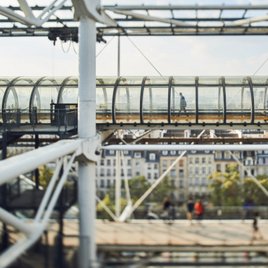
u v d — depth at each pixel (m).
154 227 12.09
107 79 18.25
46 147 11.11
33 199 12.05
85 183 14.39
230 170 61.75
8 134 15.55
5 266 6.25
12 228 9.41
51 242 8.75
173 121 17.47
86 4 13.54
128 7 14.24
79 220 13.94
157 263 9.45
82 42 14.45
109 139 21.03
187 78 18.02
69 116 16.69
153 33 17.00
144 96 17.45
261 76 18.00
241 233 11.39
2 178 8.00
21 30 18.53
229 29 15.86
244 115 17.31
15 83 18.17
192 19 15.00
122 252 10.23
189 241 10.68
